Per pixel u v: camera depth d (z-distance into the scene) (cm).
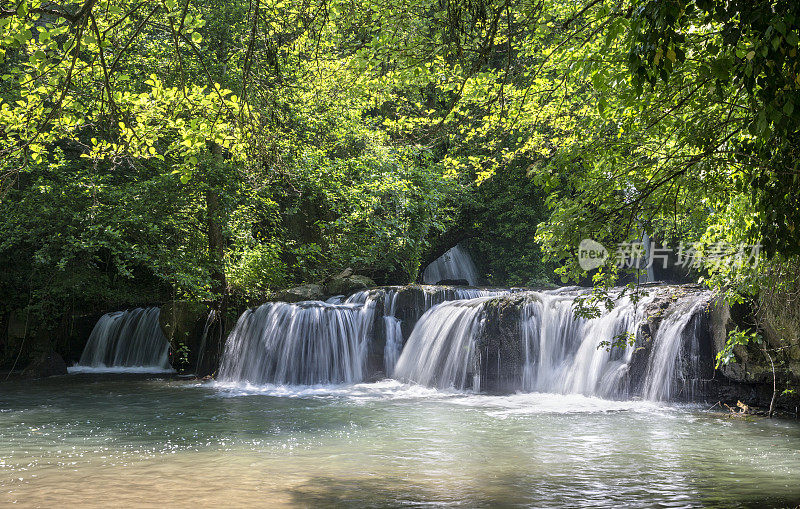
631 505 632
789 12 361
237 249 2047
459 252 3036
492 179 2677
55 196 1825
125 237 1939
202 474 767
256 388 1579
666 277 2438
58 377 1831
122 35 1451
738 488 689
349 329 1678
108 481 738
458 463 812
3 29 613
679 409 1198
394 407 1266
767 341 1099
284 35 743
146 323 2106
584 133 697
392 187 2152
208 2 1780
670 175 650
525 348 1475
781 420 1080
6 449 911
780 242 485
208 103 792
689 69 580
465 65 792
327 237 2205
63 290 2034
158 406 1300
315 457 852
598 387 1352
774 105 399
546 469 778
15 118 815
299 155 2039
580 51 712
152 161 1884
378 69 848
